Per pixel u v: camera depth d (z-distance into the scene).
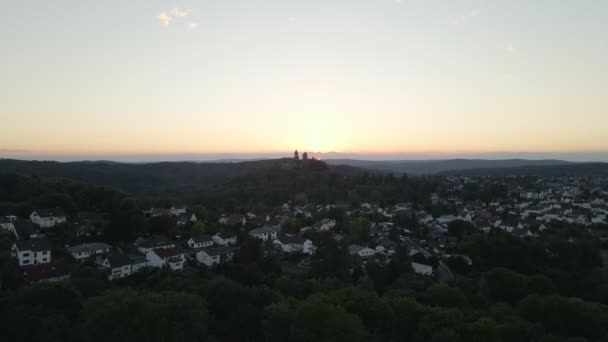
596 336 62.81
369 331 58.00
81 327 52.41
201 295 66.44
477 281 95.25
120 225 115.06
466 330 53.62
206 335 54.81
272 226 155.88
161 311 52.25
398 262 101.69
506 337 57.00
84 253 98.56
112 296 55.69
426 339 54.34
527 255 117.12
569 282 99.25
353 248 129.25
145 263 97.06
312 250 130.88
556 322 64.81
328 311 52.53
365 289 75.75
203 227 133.12
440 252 141.00
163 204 163.25
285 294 74.94
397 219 188.00
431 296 71.69
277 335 54.41
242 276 86.38
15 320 51.78
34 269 80.94
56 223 115.19
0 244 94.06
